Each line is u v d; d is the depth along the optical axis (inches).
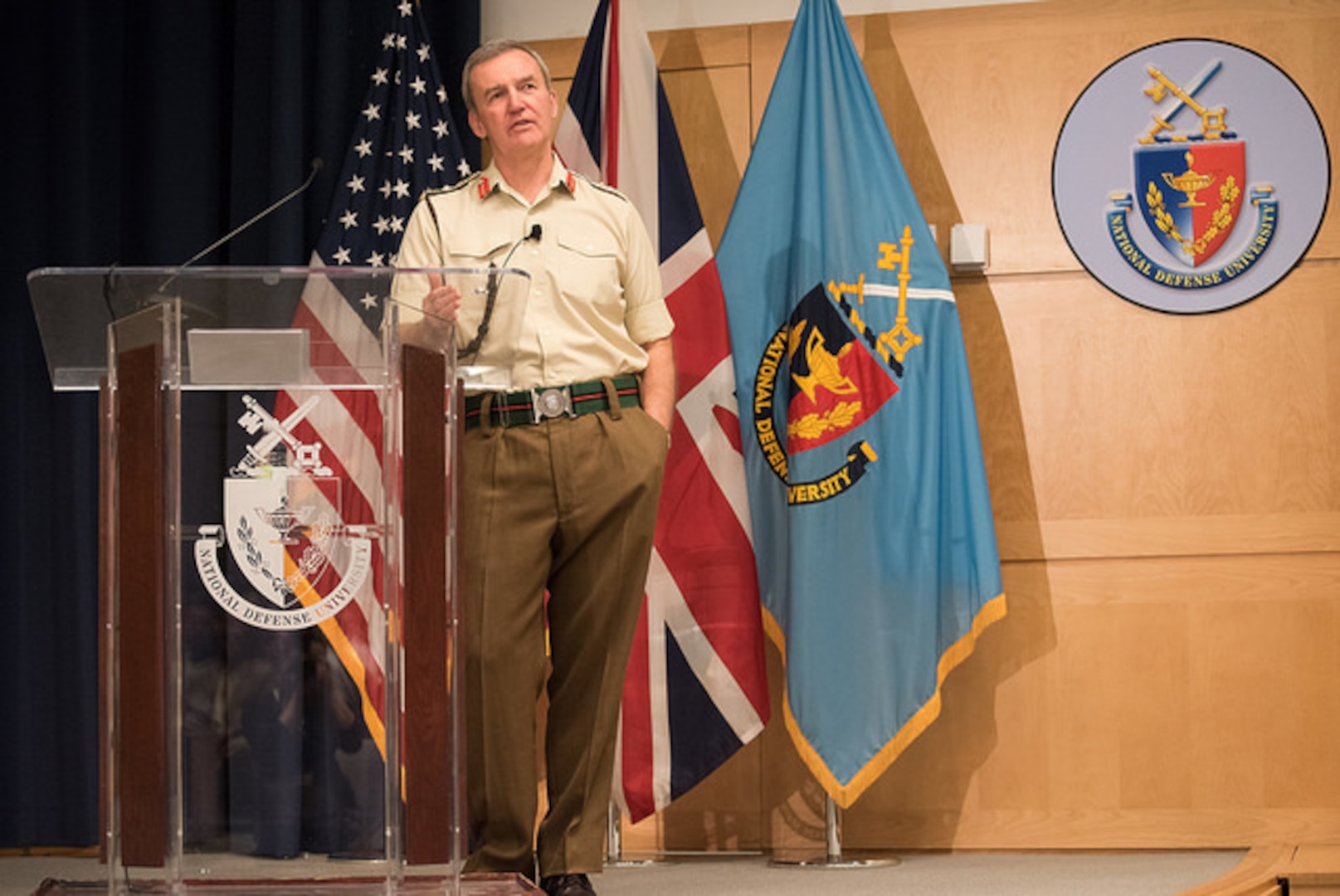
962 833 271.4
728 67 285.6
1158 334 272.8
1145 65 274.5
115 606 147.3
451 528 153.7
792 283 265.9
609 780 205.3
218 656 142.9
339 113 282.4
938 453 261.6
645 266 216.2
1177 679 269.4
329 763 143.4
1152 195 273.3
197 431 144.3
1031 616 273.1
